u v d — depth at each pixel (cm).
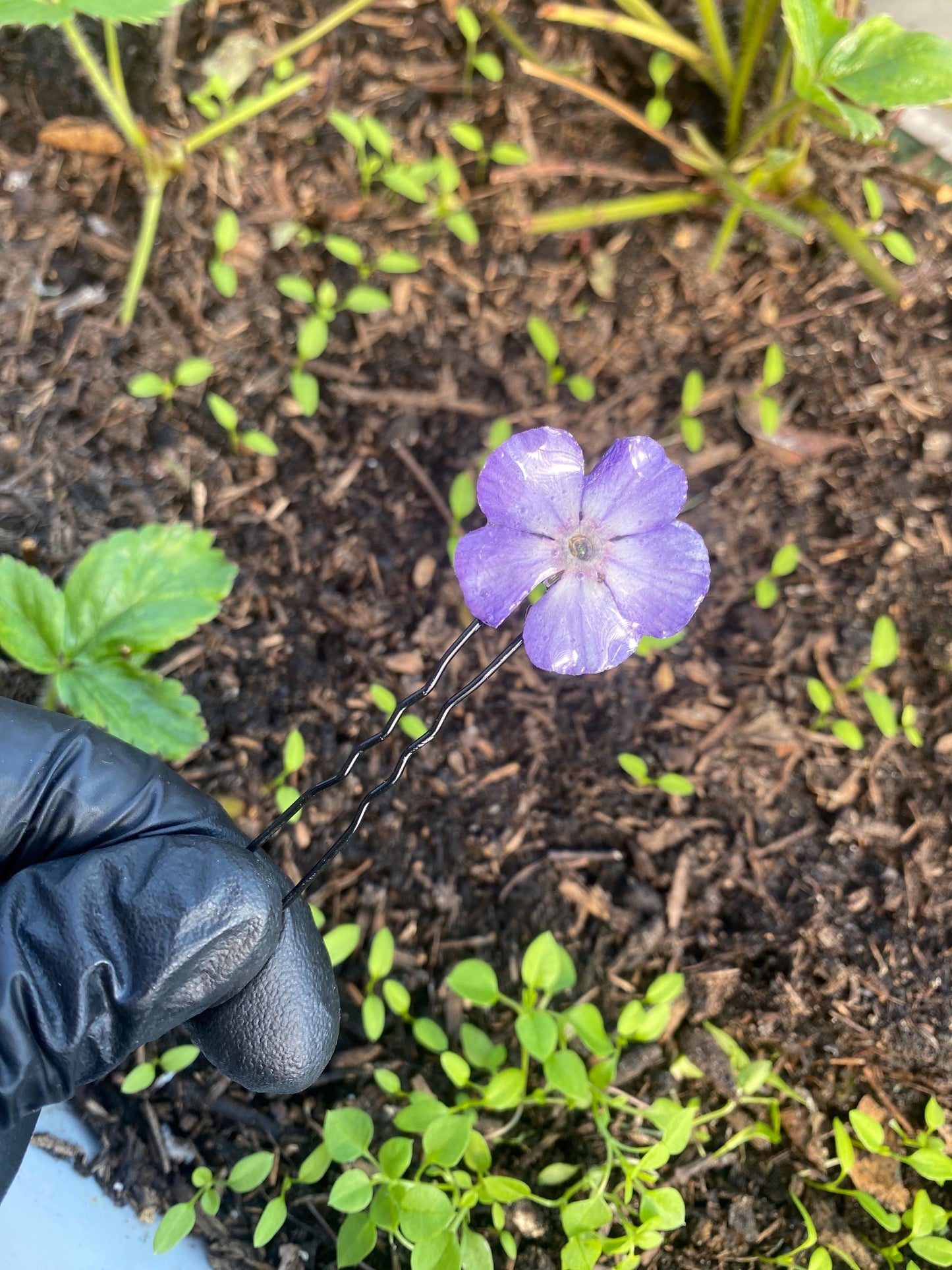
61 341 22
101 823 15
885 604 22
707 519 22
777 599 22
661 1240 17
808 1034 19
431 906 20
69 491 21
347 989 19
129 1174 17
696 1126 18
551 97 24
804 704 21
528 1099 18
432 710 21
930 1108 18
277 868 15
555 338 23
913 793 20
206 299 22
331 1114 16
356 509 22
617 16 22
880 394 23
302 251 23
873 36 18
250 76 23
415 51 24
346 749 20
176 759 19
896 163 24
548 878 20
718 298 23
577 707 21
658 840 20
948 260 23
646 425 23
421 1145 18
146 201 22
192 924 13
